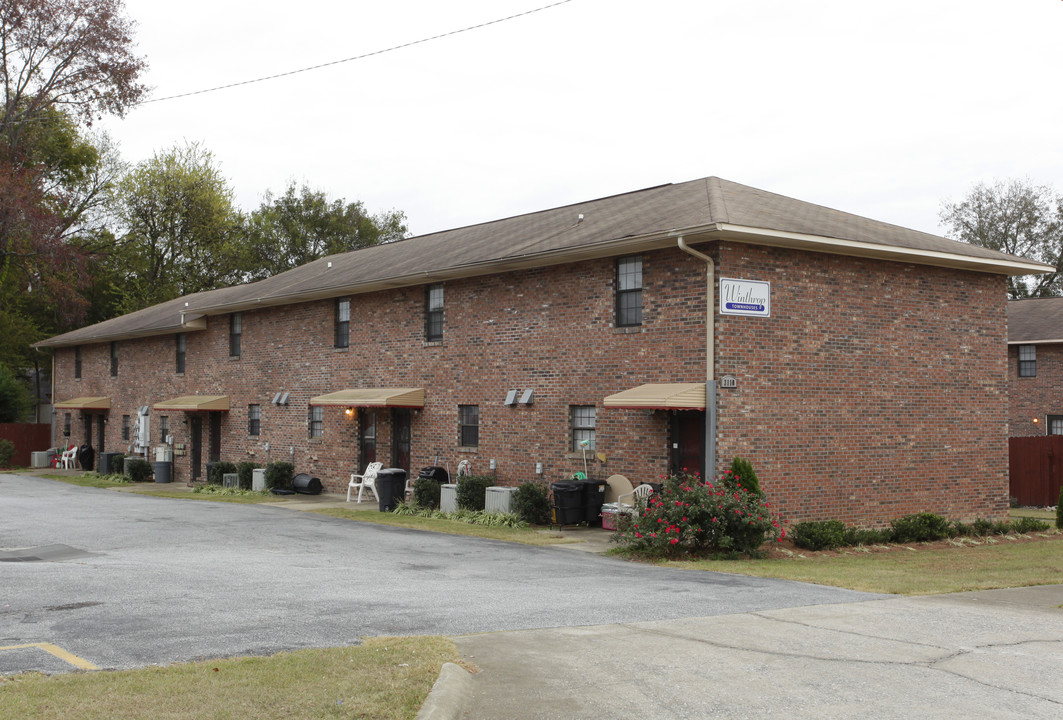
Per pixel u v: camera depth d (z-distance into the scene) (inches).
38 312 2262.6
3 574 468.8
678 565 567.8
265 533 716.0
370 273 1037.8
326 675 274.7
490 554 611.5
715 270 676.7
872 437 754.8
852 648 335.9
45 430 1836.9
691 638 347.3
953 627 377.7
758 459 685.9
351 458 1060.5
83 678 268.2
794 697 273.1
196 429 1371.8
